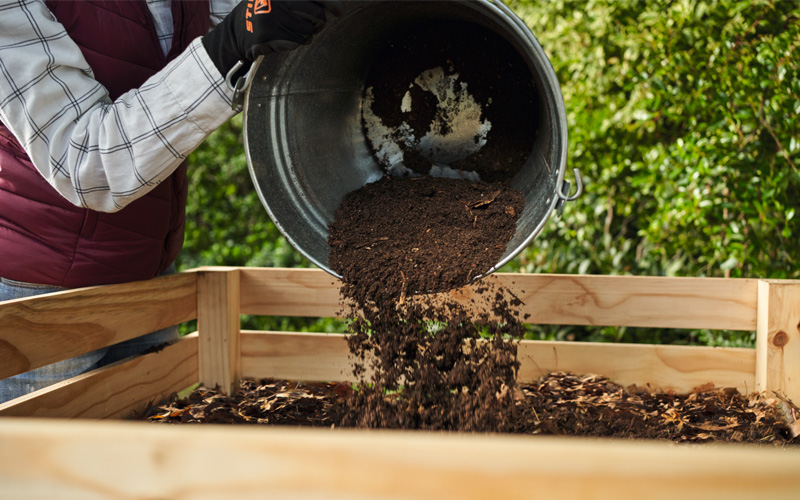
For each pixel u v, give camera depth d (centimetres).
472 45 179
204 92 143
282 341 221
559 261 344
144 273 181
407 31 186
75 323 156
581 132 327
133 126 144
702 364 204
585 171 334
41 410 144
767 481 50
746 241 265
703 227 281
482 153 184
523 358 211
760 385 195
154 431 56
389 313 158
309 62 167
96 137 147
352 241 169
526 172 175
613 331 318
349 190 187
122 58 164
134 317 178
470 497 53
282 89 164
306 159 176
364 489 53
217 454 54
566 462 52
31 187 157
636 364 206
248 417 184
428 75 185
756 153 267
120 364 173
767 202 253
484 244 160
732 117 262
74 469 56
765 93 259
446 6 166
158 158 147
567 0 355
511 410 158
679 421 175
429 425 151
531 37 139
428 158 189
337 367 220
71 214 160
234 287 215
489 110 181
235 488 54
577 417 176
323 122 183
